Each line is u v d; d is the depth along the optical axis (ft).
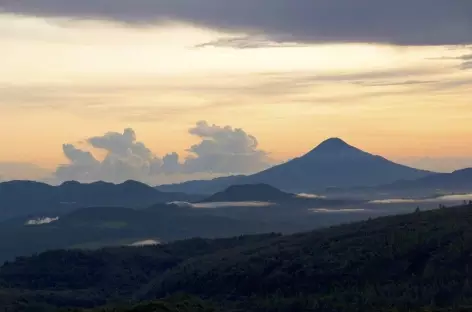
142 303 444.96
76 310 452.35
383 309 494.18
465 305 475.72
